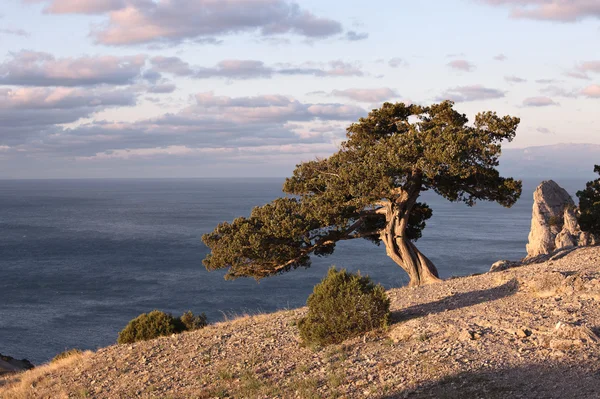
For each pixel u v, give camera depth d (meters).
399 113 29.84
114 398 16.20
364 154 28.22
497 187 27.66
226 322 23.75
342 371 13.70
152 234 187.12
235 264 28.31
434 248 134.75
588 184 37.50
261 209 28.88
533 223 80.50
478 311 16.52
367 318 16.67
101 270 116.44
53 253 143.62
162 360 19.14
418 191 28.41
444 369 12.27
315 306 17.12
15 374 26.62
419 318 16.64
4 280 105.62
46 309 81.69
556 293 17.02
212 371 16.55
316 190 30.44
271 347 17.69
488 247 137.88
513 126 25.88
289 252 28.30
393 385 12.17
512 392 10.45
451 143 24.34
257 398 13.21
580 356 11.58
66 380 19.67
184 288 95.19
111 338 66.19
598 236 35.88
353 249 136.62
